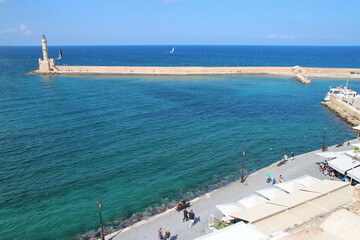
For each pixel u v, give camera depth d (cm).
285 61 19375
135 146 3600
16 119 4662
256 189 2533
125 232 1973
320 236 1263
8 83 8356
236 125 4566
